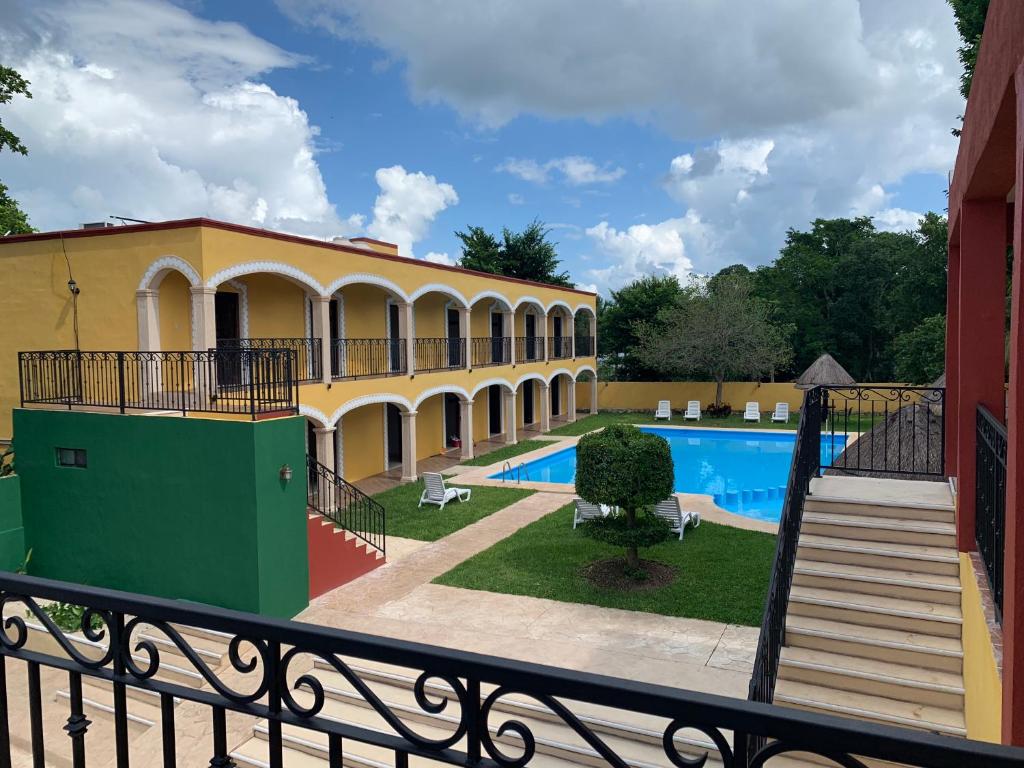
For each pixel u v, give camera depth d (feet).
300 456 34.06
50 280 45.91
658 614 31.96
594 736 4.41
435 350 78.54
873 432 36.35
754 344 102.89
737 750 4.08
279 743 5.51
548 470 78.48
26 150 60.90
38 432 37.19
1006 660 8.73
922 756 3.62
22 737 22.53
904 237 122.01
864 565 22.29
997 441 14.78
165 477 33.63
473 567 39.37
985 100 12.49
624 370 126.11
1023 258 8.66
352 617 32.50
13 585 6.68
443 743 4.87
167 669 25.75
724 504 63.41
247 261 44.93
